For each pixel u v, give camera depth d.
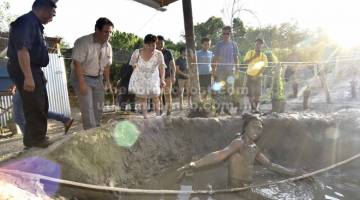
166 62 7.88
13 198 2.20
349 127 6.37
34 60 3.90
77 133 4.36
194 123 6.09
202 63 8.12
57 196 3.10
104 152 4.32
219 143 6.22
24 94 3.88
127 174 4.49
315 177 5.11
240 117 6.72
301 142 6.39
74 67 5.05
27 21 3.73
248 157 4.71
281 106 8.83
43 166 3.51
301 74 13.67
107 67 5.86
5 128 7.76
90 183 3.73
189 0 7.81
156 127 5.55
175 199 4.12
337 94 13.24
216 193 4.37
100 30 5.05
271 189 4.55
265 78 10.72
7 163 3.46
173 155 5.50
